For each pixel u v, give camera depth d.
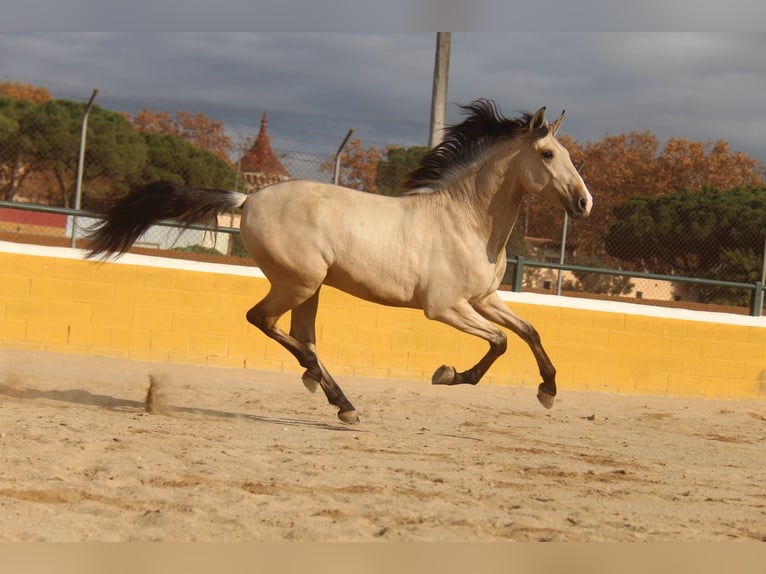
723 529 4.93
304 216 7.57
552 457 7.09
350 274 7.57
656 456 7.61
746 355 13.09
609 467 6.81
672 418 10.73
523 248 20.33
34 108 28.77
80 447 5.91
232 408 8.79
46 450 5.72
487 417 9.59
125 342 11.71
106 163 26.61
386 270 7.55
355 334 12.16
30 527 4.18
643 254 20.41
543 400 7.92
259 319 7.89
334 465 6.02
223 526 4.38
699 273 20.06
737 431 9.98
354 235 7.53
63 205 26.92
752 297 13.45
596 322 12.72
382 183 15.57
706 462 7.47
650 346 12.86
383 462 6.29
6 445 5.79
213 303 11.88
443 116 15.84
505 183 7.67
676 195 23.25
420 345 12.28
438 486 5.57
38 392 8.64
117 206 8.05
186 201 7.97
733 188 24.66
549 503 5.29
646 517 5.09
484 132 7.79
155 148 26.83
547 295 12.69
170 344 11.79
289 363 12.02
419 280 7.60
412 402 10.27
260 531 4.34
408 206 7.71
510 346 12.50
